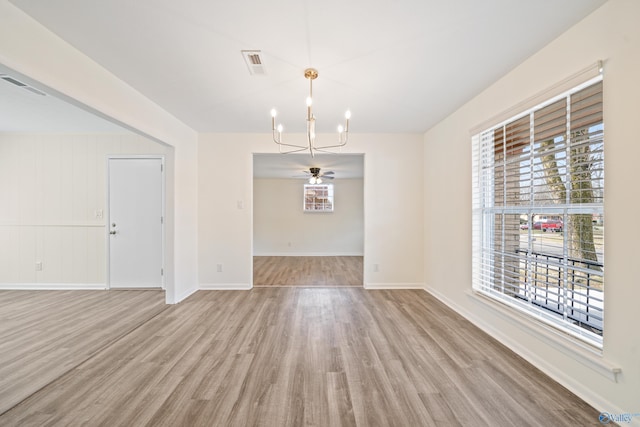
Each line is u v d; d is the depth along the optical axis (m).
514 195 2.50
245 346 2.50
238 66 2.37
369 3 1.65
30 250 4.32
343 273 5.78
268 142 4.39
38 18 1.78
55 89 1.96
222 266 4.38
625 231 1.54
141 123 2.94
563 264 1.99
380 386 1.93
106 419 1.61
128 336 2.70
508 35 1.96
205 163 4.36
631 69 1.51
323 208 8.55
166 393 1.85
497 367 2.16
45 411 1.67
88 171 4.31
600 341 1.74
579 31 1.81
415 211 4.44
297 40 2.02
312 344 2.54
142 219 4.33
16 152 4.30
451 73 2.49
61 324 2.99
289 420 1.61
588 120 1.80
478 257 3.03
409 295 4.08
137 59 2.27
